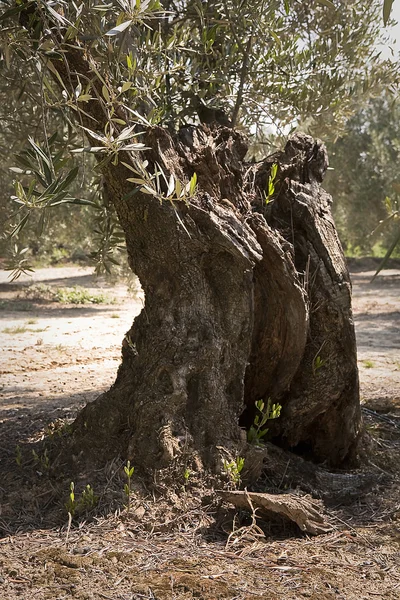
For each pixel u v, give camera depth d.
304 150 4.71
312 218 4.48
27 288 21.33
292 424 4.55
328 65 5.25
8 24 3.67
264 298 4.39
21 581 3.05
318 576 3.16
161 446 3.84
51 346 11.49
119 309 17.78
